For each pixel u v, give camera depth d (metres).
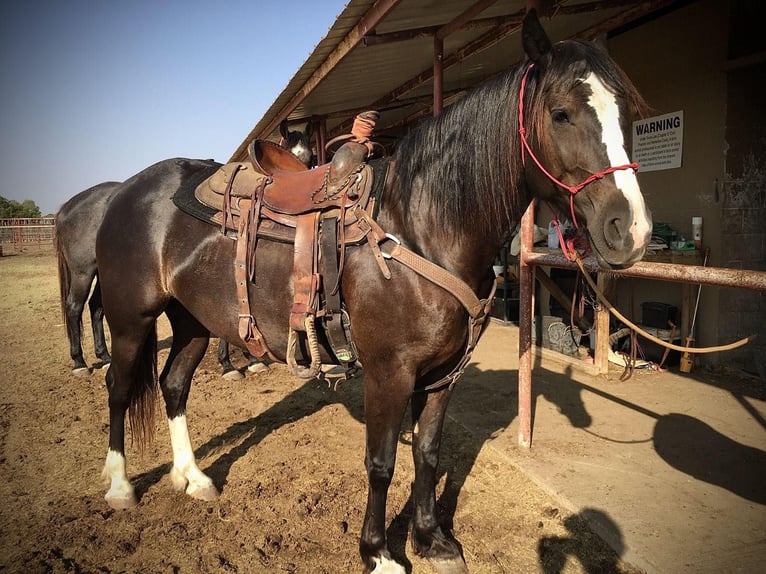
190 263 2.06
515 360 4.47
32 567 1.92
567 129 1.38
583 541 2.01
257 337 1.93
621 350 4.42
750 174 3.83
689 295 3.92
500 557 1.94
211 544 2.06
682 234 4.13
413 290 1.61
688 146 4.03
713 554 1.86
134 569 1.92
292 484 2.52
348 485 2.49
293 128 7.61
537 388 3.72
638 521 2.07
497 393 3.64
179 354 2.48
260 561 1.95
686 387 3.63
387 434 1.73
